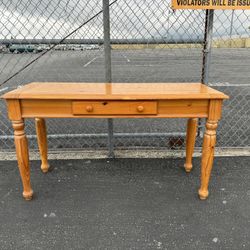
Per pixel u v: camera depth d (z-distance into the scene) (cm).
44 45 288
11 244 175
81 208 210
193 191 230
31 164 279
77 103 196
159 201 218
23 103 198
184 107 198
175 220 196
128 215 202
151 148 308
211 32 273
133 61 1109
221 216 199
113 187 238
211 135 202
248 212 204
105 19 257
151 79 749
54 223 194
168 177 253
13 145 326
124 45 285
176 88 220
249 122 404
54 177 255
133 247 172
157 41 273
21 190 234
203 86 230
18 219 199
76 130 382
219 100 194
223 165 270
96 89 217
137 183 244
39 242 177
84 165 276
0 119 443
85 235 183
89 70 923
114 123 407
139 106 196
